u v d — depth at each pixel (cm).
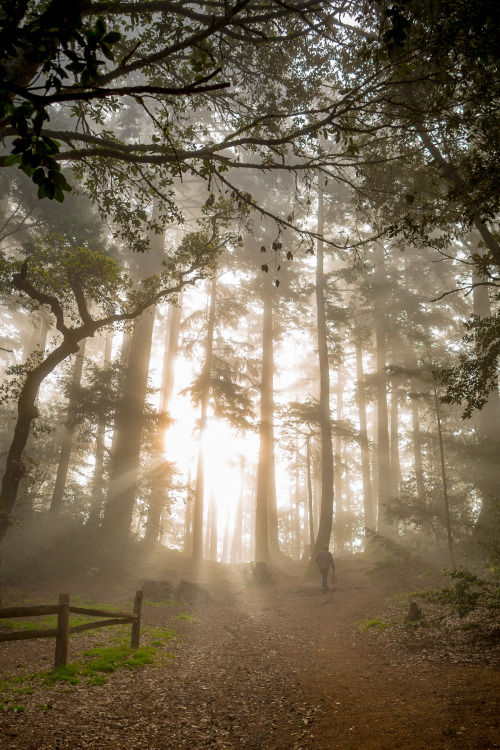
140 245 982
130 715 509
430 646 755
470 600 800
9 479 1251
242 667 751
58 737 434
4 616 553
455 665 634
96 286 1469
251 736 455
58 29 243
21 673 640
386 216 1151
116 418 2227
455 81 679
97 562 1933
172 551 3105
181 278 1523
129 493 2183
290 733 459
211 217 1034
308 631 1075
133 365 2355
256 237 2903
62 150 2159
